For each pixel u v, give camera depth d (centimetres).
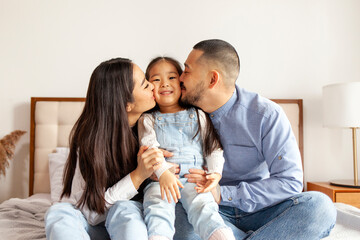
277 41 285
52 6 270
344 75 289
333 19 291
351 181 261
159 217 107
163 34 276
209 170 130
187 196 121
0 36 266
